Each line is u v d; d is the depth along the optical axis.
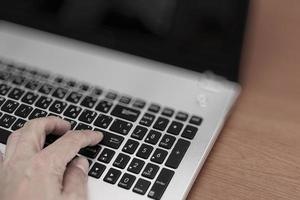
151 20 0.67
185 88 0.63
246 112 0.62
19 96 0.63
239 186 0.54
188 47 0.65
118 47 0.69
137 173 0.53
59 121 0.56
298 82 0.65
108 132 0.57
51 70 0.67
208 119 0.59
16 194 0.48
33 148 0.53
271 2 0.74
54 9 0.72
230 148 0.58
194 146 0.56
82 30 0.71
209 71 0.65
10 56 0.70
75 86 0.64
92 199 0.51
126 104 0.61
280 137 0.59
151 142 0.56
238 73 0.63
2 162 0.52
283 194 0.53
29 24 0.74
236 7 0.61
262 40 0.69
